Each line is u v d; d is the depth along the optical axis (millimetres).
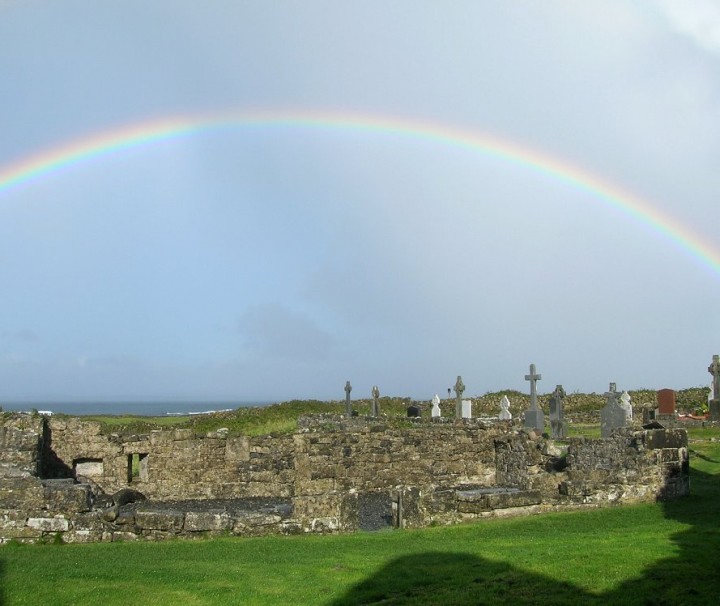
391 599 9961
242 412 51219
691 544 12461
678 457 18484
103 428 23469
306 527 14930
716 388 39750
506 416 40156
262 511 15711
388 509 19375
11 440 20297
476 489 23172
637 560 11297
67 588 10289
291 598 10055
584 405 51781
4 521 13984
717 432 31547
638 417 39312
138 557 12555
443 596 9906
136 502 21609
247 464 23469
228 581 10852
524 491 16984
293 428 41188
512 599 9625
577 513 16625
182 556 12664
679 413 44438
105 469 23031
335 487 23109
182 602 9844
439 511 15984
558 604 9344
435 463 24281
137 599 9906
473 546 13227
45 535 14023
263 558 12438
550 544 13148
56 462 22781
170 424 45250
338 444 23344
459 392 41906
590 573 10633
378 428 24094
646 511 16625
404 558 12266
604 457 20281
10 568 11422
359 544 13742
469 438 24750
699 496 18422
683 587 9727
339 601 9906
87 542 14047
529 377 36812
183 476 23219
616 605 9180
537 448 23000
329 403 56281
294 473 23469
